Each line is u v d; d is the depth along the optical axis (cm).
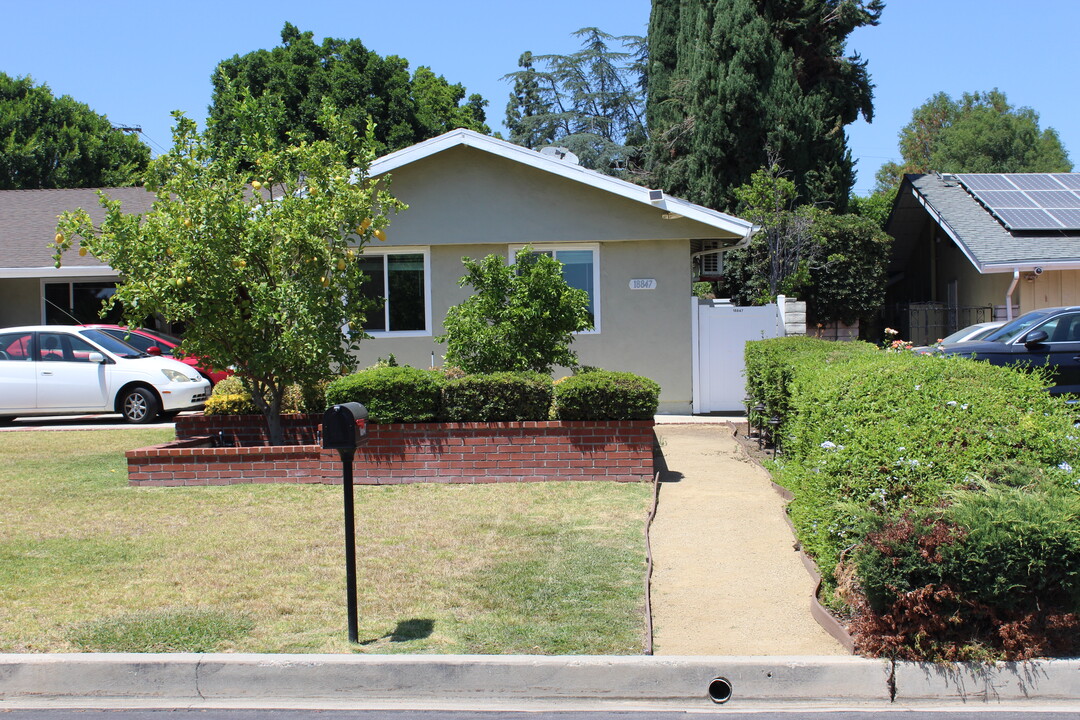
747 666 483
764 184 2223
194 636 536
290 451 940
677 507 837
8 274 1703
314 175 1001
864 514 529
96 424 1495
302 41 3062
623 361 1488
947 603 489
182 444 1042
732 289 2481
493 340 1068
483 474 930
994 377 652
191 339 973
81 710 475
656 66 3092
